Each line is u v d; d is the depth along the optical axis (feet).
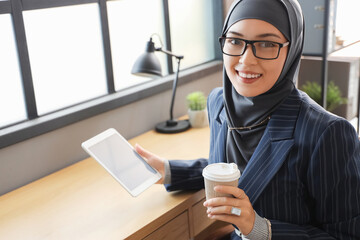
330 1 7.51
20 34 5.52
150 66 6.36
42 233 4.27
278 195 3.78
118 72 7.23
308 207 3.89
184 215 4.76
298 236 3.63
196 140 6.54
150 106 7.36
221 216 3.47
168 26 7.83
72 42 6.38
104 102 6.46
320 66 7.97
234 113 4.14
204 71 8.38
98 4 6.55
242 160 4.08
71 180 5.49
